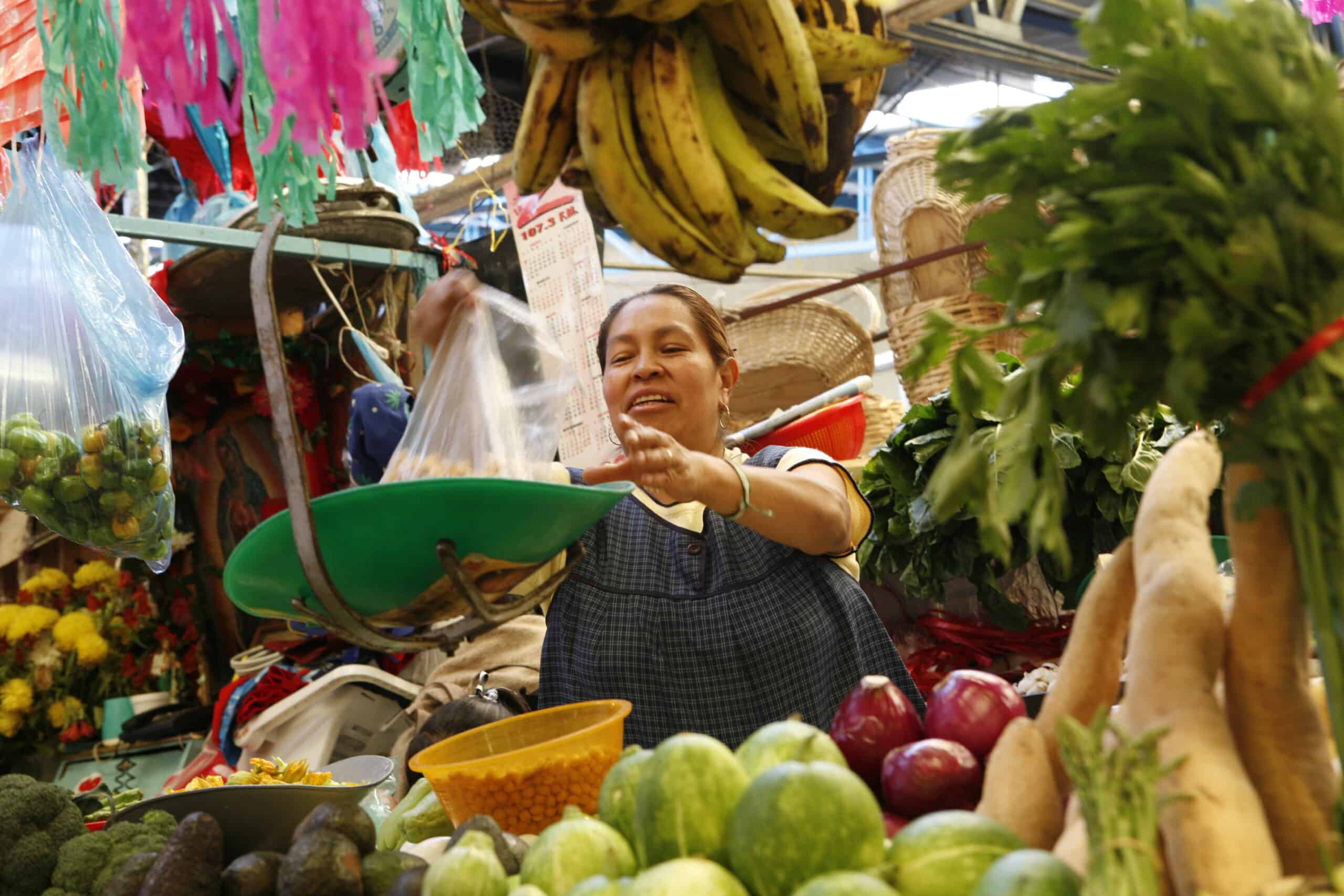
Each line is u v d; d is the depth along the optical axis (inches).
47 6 58.9
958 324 33.0
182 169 123.7
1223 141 29.1
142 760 144.3
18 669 157.6
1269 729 29.5
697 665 62.4
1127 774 25.3
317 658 111.6
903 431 80.0
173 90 54.1
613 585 64.8
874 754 39.1
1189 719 28.4
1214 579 31.2
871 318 147.5
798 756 32.5
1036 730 34.1
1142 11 29.4
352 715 105.2
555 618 65.6
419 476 48.0
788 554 64.4
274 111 49.1
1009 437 32.3
